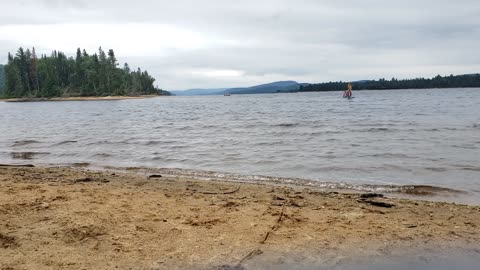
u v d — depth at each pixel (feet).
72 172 37.60
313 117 121.90
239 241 18.22
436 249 17.63
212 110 189.98
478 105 183.93
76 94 457.68
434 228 20.18
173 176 36.94
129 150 55.01
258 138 66.64
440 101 240.53
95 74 469.57
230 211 22.53
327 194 28.22
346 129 79.77
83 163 45.27
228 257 16.65
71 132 83.30
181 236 18.69
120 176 35.53
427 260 16.61
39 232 18.39
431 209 23.93
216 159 46.62
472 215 22.58
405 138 63.16
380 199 26.73
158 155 50.19
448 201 27.78
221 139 65.98
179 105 278.05
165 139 66.85
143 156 49.70
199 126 94.12
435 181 34.06
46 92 443.73
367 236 19.02
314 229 19.84
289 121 105.19
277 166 41.73
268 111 168.35
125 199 24.54
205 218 21.18
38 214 20.79
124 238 18.24
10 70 446.60
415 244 18.15
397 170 38.68
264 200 25.52
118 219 20.57
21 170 38.17
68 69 481.46
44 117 148.46
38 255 16.15
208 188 29.91
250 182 34.17
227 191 28.73
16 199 23.47
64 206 22.38
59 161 47.26
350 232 19.51
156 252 16.97
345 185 32.60
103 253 16.67
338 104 230.27
